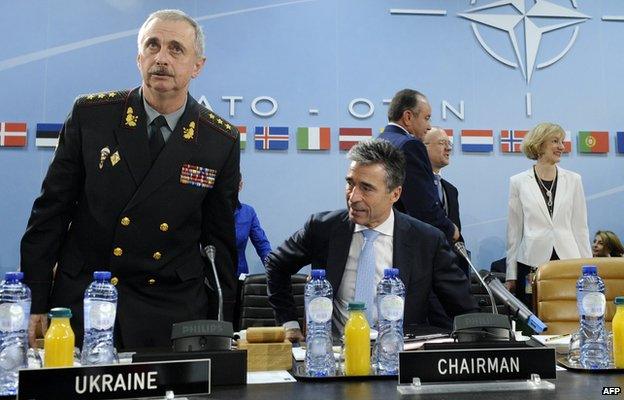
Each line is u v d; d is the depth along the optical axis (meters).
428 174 2.87
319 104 4.98
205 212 1.85
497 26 5.16
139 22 4.89
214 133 1.83
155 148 1.77
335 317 2.02
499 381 1.20
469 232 5.00
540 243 3.97
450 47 5.13
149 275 1.71
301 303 3.63
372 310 1.93
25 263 1.69
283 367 1.41
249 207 4.40
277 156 4.91
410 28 5.12
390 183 1.95
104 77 4.82
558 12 5.21
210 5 4.95
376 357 1.35
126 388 1.06
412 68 5.09
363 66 5.05
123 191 1.72
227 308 1.84
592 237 5.05
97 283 1.54
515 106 5.11
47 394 1.02
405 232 2.03
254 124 4.91
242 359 1.23
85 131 1.74
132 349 1.56
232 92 4.91
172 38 1.72
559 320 2.52
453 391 1.15
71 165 1.75
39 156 4.70
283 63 4.98
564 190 4.04
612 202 5.09
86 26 4.83
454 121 5.07
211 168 1.79
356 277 2.01
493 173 5.05
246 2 4.99
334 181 4.94
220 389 1.18
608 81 5.20
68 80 4.78
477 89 5.11
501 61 5.14
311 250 2.18
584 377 1.29
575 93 5.16
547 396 1.11
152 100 1.76
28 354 1.34
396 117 3.31
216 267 1.84
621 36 5.25
